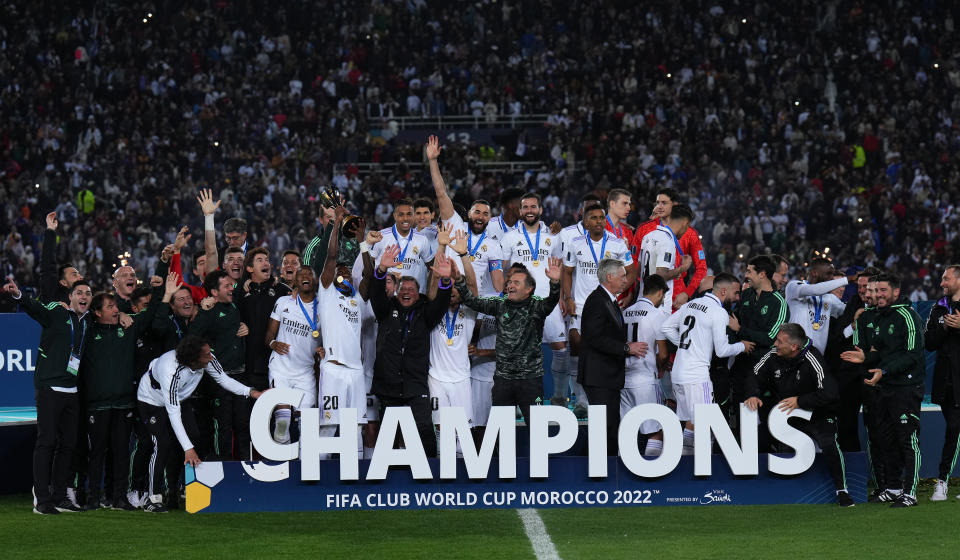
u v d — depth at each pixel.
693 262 16.77
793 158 41.78
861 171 41.38
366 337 15.67
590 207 16.41
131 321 14.34
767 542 11.73
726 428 14.34
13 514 13.84
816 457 14.36
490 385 15.75
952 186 40.22
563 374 17.03
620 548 11.48
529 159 43.59
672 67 47.25
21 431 16.03
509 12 49.81
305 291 15.15
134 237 36.38
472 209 16.44
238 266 15.84
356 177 41.38
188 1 49.06
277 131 43.34
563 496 14.31
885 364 13.95
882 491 14.38
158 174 39.09
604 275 14.62
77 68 44.38
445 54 48.03
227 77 45.16
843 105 44.91
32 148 40.38
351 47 47.91
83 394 14.27
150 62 45.81
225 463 14.12
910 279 35.91
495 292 16.47
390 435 14.16
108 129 42.47
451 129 45.66
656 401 15.60
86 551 11.54
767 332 15.32
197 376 13.95
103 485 16.22
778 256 16.83
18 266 34.28
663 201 16.62
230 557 11.23
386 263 14.62
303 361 15.19
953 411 14.11
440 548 11.61
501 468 14.16
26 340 20.62
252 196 38.69
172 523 13.22
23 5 47.41
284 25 49.06
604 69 47.19
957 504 14.01
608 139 42.00
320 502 14.21
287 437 14.86
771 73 46.97
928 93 44.94
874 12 49.41
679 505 14.32
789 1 50.03
